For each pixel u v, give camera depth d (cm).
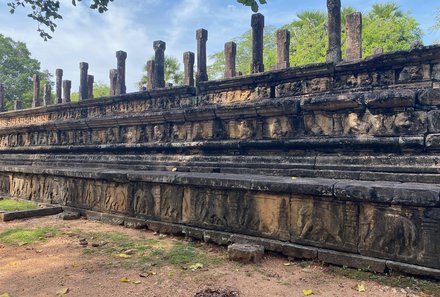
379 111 575
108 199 702
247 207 501
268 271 409
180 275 394
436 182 483
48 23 605
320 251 428
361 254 405
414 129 543
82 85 1455
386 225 391
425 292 345
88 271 409
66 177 798
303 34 2691
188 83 962
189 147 828
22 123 1505
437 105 530
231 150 761
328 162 607
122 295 340
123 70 1309
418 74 603
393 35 2305
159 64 1055
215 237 520
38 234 589
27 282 377
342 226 421
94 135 1110
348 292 349
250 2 440
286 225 463
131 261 445
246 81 795
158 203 611
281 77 745
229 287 358
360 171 560
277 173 638
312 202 444
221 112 762
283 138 681
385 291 350
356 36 710
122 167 938
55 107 1312
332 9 713
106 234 591
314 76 710
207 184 535
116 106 1112
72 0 545
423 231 370
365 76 654
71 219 725
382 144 562
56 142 1237
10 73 3412
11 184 977
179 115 844
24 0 575
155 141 923
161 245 521
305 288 359
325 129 636
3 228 646
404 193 375
